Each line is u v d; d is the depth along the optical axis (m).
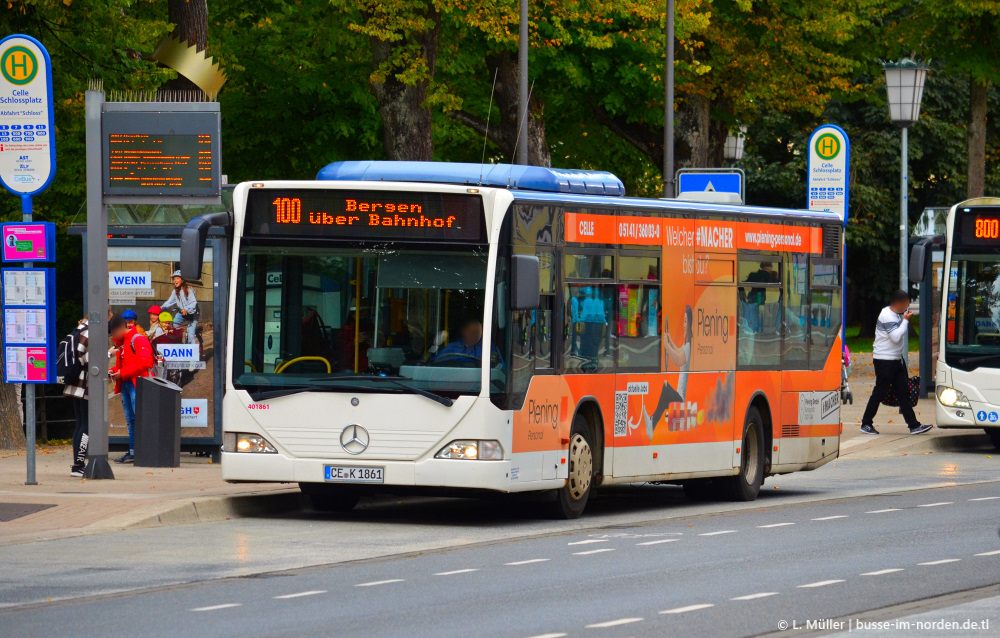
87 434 38.16
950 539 28.64
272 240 31.03
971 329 50.94
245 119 74.56
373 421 30.34
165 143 35.91
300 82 72.12
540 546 27.61
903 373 54.53
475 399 29.92
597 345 32.97
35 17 50.91
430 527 30.78
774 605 21.06
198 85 58.94
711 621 19.75
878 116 134.88
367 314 30.59
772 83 74.00
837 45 77.81
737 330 37.72
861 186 134.62
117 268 43.75
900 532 29.83
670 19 64.62
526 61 57.66
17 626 19.34
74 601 21.28
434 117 74.12
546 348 31.47
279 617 19.94
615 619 19.88
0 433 48.22
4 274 34.50
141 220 44.44
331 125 74.00
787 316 39.84
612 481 33.53
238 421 31.06
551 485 31.58
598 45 65.62
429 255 30.39
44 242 34.53
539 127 73.44
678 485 43.28
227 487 34.81
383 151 76.38
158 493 33.19
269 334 31.05
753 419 38.31
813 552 26.78
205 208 44.47
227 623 19.50
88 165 35.75
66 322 70.88
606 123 79.75
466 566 24.86
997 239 50.56
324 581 23.11
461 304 30.16
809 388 40.75
